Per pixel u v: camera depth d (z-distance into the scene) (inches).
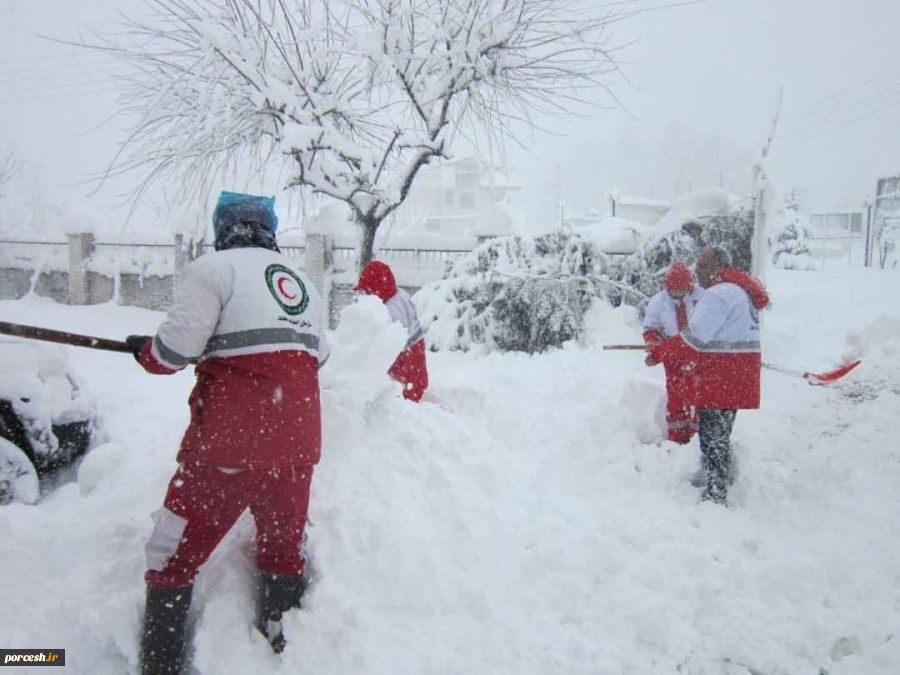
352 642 97.9
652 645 107.5
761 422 204.7
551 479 161.3
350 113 362.0
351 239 454.6
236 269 98.0
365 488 120.2
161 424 197.9
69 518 120.6
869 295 525.3
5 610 94.3
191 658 94.7
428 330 356.2
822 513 147.6
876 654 103.0
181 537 93.0
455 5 330.0
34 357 163.2
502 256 356.8
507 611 111.1
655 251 359.3
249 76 326.0
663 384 201.6
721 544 133.6
